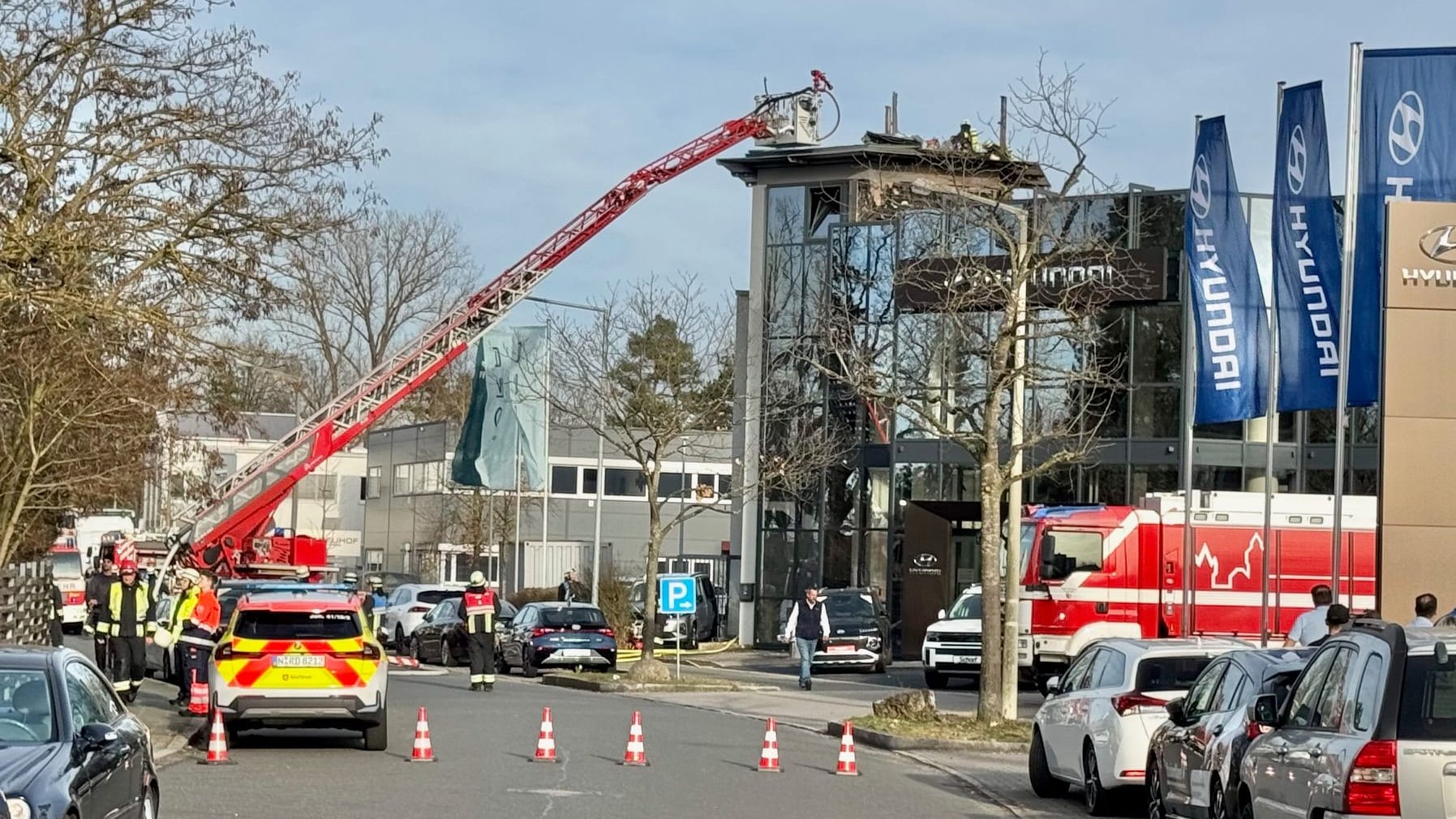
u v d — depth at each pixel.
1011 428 26.88
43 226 21.38
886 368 44.50
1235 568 33.69
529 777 18.88
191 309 22.69
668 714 29.52
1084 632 33.56
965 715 27.41
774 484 49.34
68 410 30.83
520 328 50.66
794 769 20.89
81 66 21.95
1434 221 23.11
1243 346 27.78
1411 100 25.03
